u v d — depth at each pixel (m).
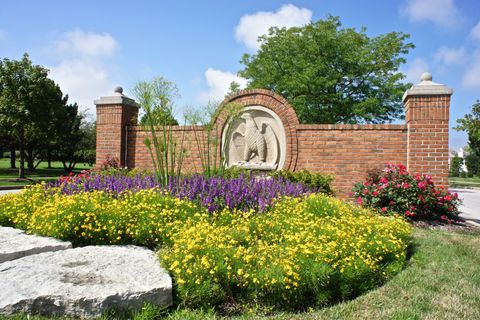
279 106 9.32
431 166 8.03
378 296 3.50
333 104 22.00
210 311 3.14
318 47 21.84
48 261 3.66
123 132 10.42
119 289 2.99
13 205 5.81
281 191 6.39
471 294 3.56
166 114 7.40
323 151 8.98
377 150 8.66
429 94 8.04
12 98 19.08
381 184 7.46
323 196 6.11
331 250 3.78
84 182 6.64
